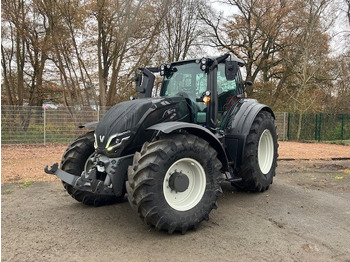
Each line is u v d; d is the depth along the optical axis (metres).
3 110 12.05
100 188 3.68
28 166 8.03
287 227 3.83
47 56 16.67
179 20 18.69
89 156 4.71
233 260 3.01
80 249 3.23
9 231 3.68
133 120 3.85
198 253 3.15
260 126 5.33
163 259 3.02
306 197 5.18
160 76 5.43
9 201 4.89
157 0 15.40
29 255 3.08
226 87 5.21
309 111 20.22
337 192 5.54
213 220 4.08
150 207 3.40
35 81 18.34
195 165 3.80
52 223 3.95
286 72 22.56
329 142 16.70
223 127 5.10
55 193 5.41
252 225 3.90
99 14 14.34
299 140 17.83
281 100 23.86
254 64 23.53
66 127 13.02
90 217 4.19
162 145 3.53
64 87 16.88
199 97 4.73
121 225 3.91
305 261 3.00
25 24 15.02
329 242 3.42
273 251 3.20
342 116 18.70
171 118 4.24
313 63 19.09
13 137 12.19
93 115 13.48
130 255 3.10
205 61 4.54
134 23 14.50
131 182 3.44
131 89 17.38
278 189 5.71
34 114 12.52
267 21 21.69
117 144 3.78
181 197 3.77
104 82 16.05
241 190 5.60
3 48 16.84
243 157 5.12
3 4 13.98
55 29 13.99
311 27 18.03
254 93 23.72
